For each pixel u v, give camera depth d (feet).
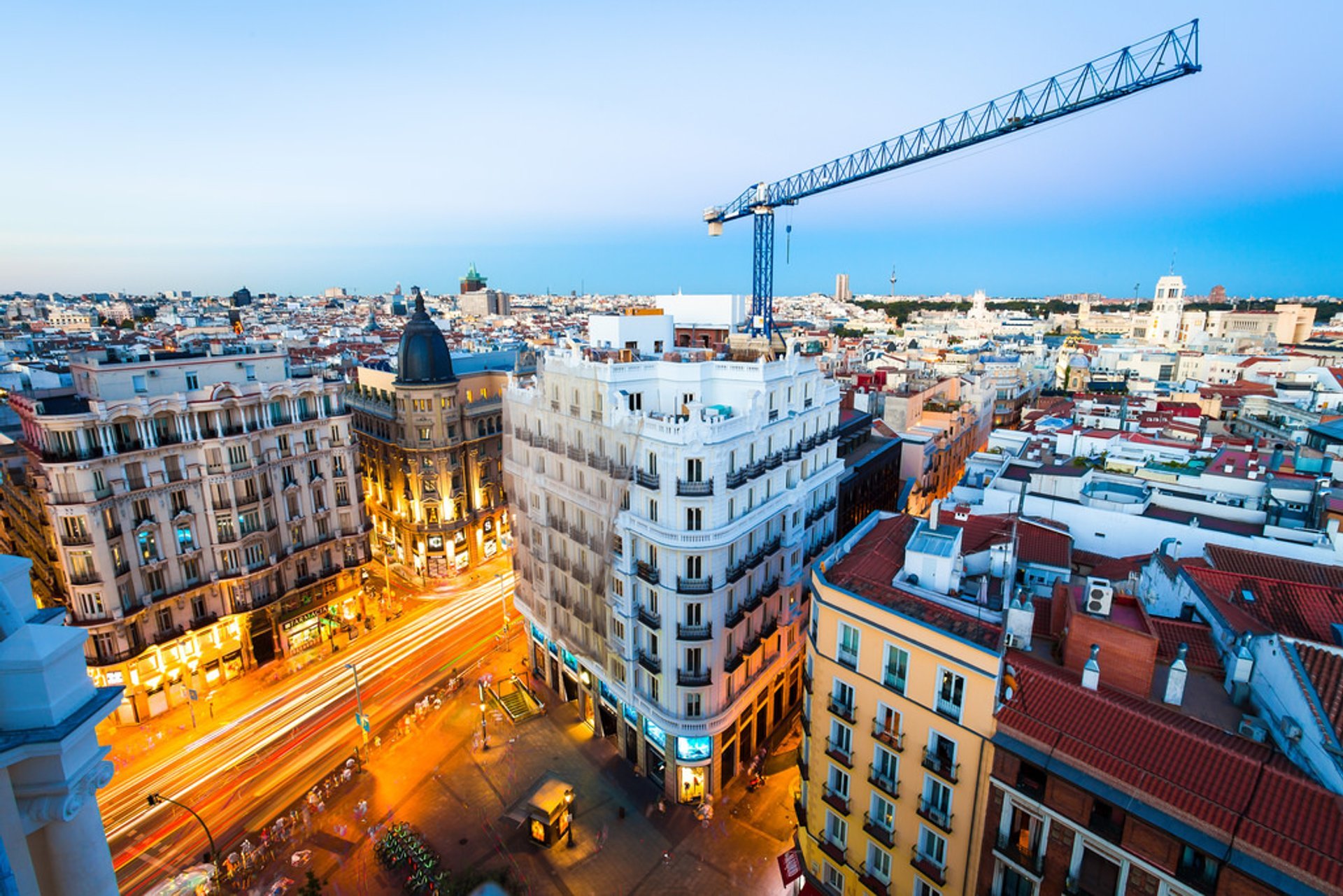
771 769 189.57
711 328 270.05
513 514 226.38
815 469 205.16
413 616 284.20
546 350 231.30
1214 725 97.66
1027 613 113.09
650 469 165.27
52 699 42.37
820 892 136.56
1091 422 312.29
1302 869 76.64
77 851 45.50
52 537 199.21
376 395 330.54
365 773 191.11
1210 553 137.80
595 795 181.57
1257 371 515.09
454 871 156.56
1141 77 299.58
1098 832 92.89
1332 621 113.70
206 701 223.51
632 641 176.14
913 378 453.17
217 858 161.07
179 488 213.87
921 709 113.29
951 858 112.47
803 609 203.92
